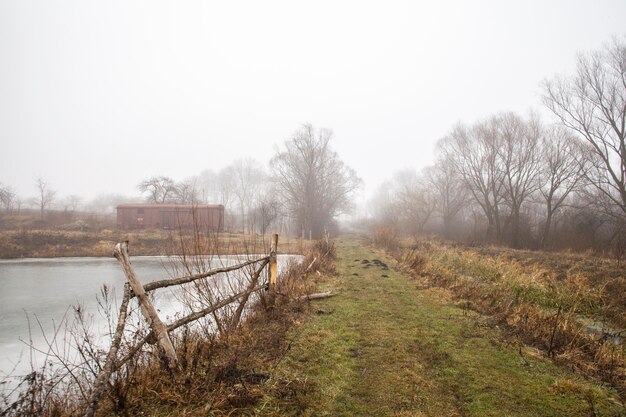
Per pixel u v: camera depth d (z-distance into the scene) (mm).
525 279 11031
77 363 6250
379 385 4344
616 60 22094
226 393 3711
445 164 38938
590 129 23594
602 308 9141
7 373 6020
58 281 15844
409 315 7535
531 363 5207
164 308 9805
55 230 34844
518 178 29594
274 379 4254
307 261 13211
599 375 4992
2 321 9500
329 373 4594
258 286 7176
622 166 22328
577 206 26281
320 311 7566
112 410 3373
